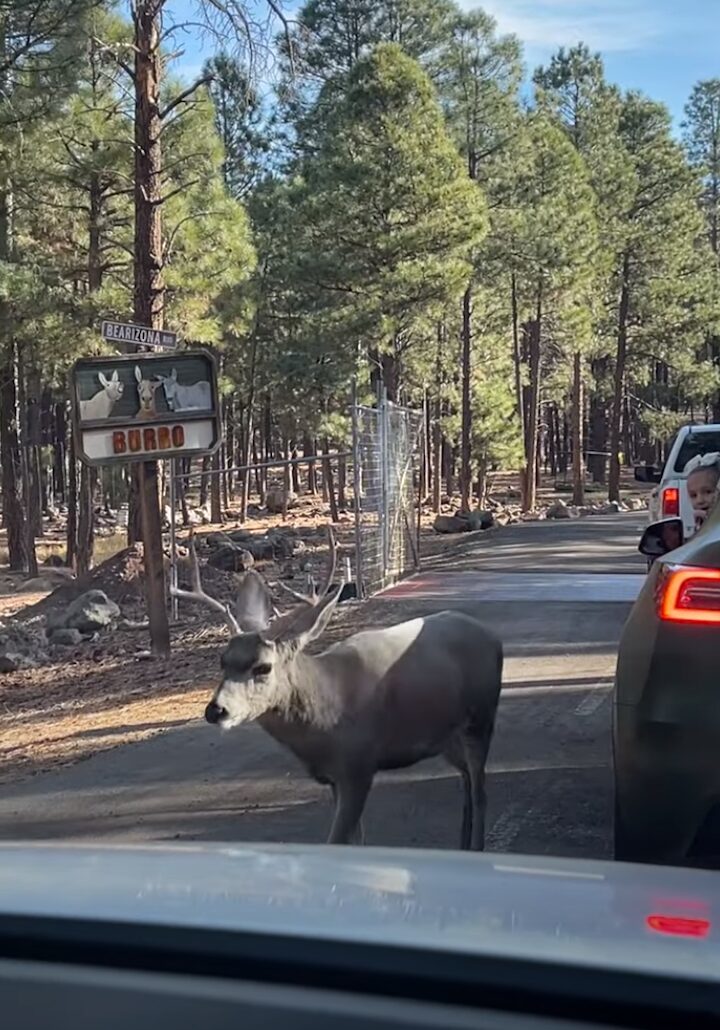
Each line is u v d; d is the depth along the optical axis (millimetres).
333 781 5500
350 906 2014
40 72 20844
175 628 17234
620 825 4727
